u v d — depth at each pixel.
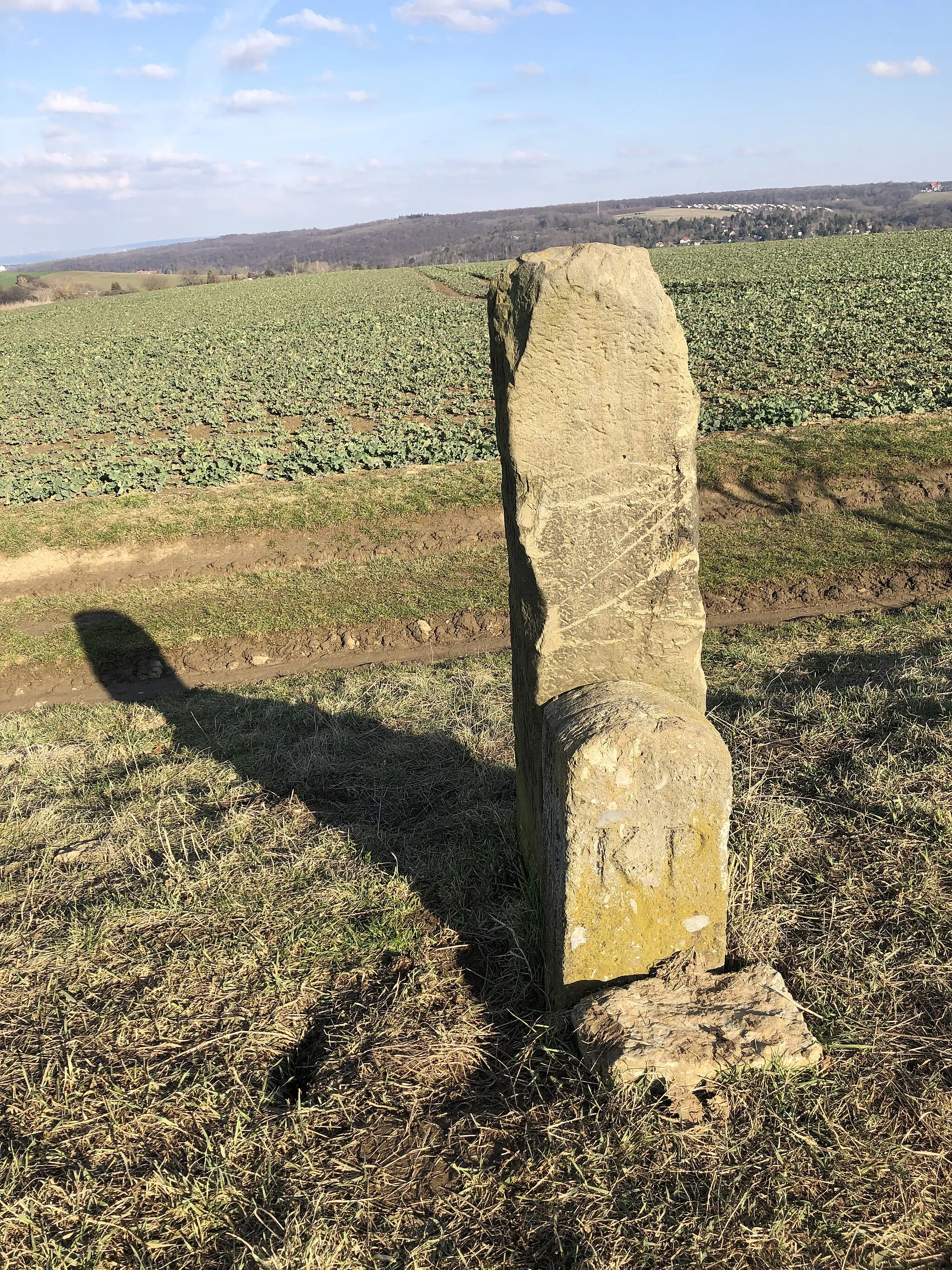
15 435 21.56
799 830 4.77
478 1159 3.11
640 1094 3.14
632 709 3.38
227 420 22.23
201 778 6.48
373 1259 2.82
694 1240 2.72
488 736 6.62
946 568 10.41
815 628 9.13
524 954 4.05
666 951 3.59
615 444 3.50
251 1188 3.12
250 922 4.57
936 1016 3.50
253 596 11.49
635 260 3.37
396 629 10.57
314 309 49.94
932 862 4.34
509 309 3.50
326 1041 3.77
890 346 22.16
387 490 13.61
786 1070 3.17
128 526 13.27
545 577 3.62
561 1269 2.72
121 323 51.78
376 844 5.24
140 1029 3.89
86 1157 3.30
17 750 7.59
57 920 4.77
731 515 12.09
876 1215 2.78
